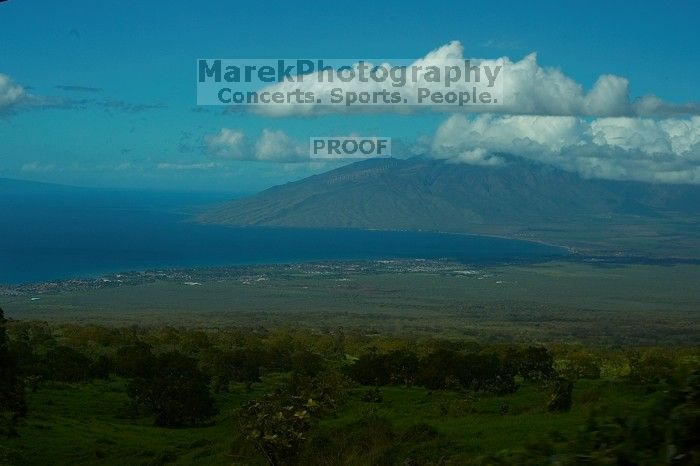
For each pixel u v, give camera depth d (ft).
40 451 102.89
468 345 259.60
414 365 158.81
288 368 206.49
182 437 122.42
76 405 145.79
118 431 123.85
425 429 69.41
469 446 63.10
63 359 173.47
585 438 17.99
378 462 63.52
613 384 100.99
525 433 67.82
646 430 16.76
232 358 175.52
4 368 94.58
